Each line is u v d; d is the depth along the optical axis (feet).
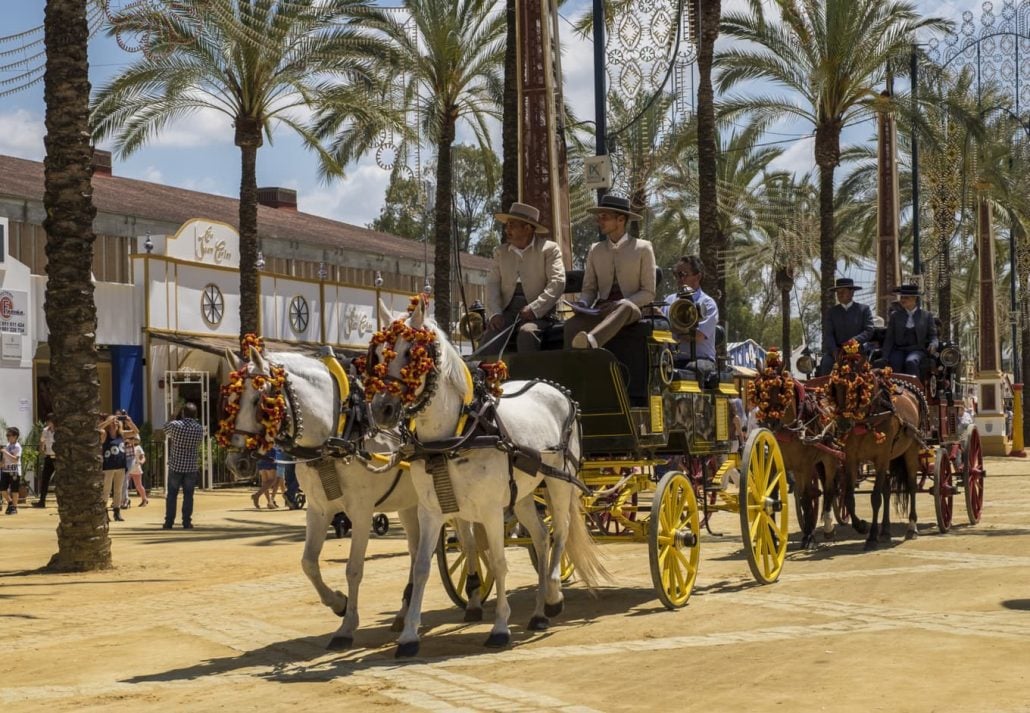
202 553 54.44
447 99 96.58
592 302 36.88
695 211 153.07
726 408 40.98
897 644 27.66
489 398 29.63
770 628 30.45
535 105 56.75
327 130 107.55
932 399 54.65
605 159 57.62
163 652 30.48
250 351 28.66
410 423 28.50
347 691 24.93
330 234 153.69
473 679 25.66
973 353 214.48
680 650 27.99
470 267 175.83
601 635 30.40
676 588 34.68
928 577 38.52
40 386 104.17
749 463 37.63
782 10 100.83
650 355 34.81
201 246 116.06
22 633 33.99
